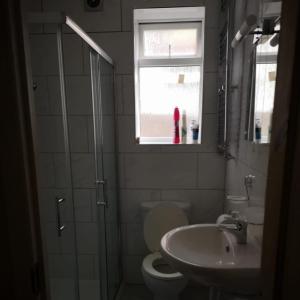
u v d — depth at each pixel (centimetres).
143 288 215
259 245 101
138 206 212
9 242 56
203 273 86
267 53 102
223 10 174
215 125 199
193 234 125
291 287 44
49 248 128
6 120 52
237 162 150
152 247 193
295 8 41
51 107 133
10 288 57
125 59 195
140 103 225
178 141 211
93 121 161
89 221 167
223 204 206
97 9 190
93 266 168
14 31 50
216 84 194
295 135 43
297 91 42
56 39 123
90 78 161
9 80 50
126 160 208
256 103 115
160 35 217
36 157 57
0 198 55
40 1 191
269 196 52
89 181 163
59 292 134
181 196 209
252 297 119
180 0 186
